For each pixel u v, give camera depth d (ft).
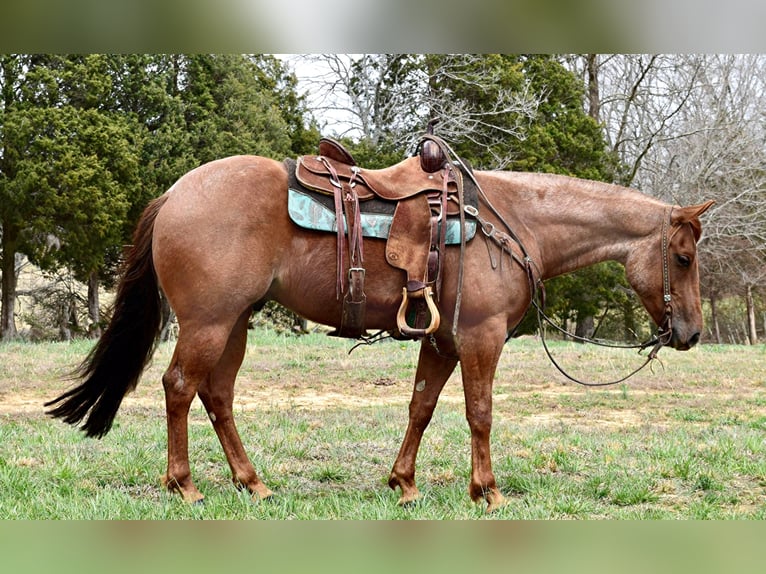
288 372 40.40
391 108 78.48
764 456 21.61
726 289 98.78
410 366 42.63
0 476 16.75
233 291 15.05
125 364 15.97
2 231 67.26
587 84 90.12
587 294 76.02
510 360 46.98
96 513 14.62
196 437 22.30
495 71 76.18
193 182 15.48
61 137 58.54
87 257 62.69
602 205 17.39
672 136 82.74
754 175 83.56
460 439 23.11
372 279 15.69
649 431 25.98
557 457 20.58
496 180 17.20
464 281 15.87
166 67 70.74
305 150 85.10
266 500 16.02
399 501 16.37
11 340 62.03
